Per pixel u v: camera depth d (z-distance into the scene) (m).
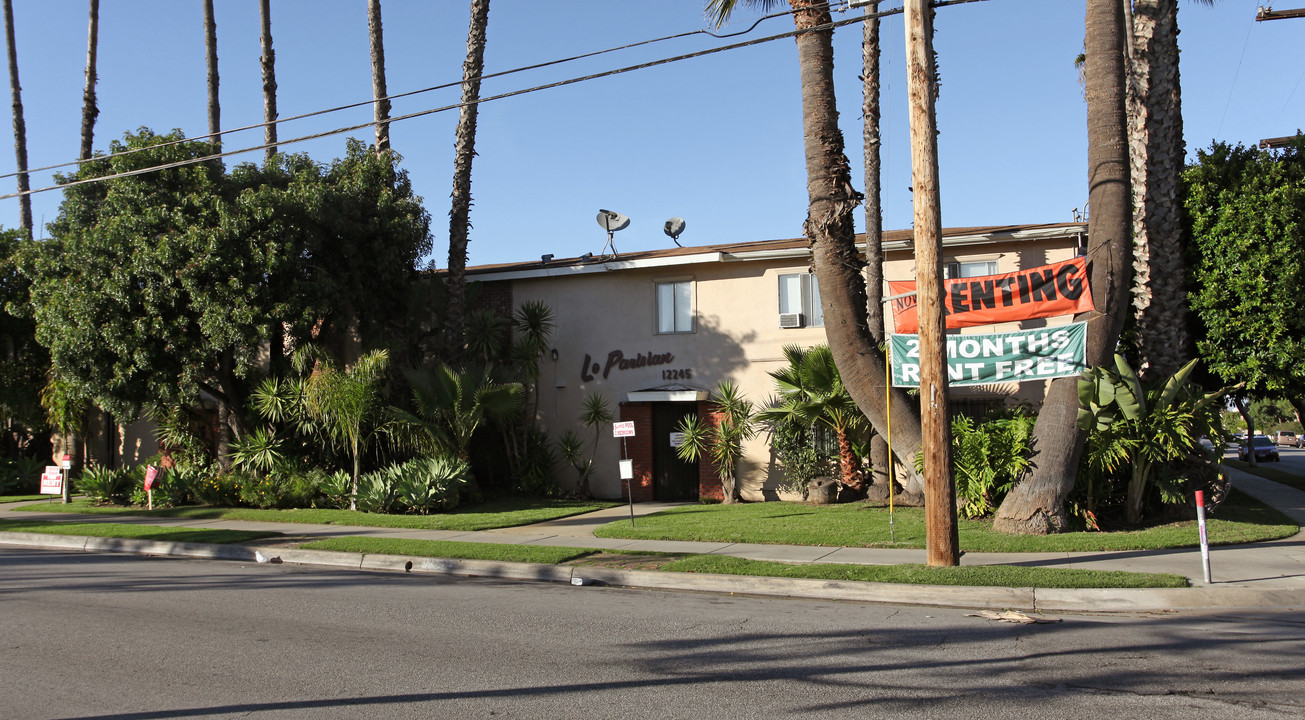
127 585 11.22
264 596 10.36
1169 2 15.76
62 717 5.81
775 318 20.39
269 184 19.38
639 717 5.73
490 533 15.21
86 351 17.72
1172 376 13.76
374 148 21.73
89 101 27.69
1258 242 15.27
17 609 9.51
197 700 6.15
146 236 17.58
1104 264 13.28
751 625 8.55
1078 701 5.99
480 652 7.49
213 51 26.50
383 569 12.78
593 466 21.61
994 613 9.06
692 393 20.27
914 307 15.47
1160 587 9.45
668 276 21.36
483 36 20.48
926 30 10.83
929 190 10.77
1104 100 13.39
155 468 19.62
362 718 5.73
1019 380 13.42
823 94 15.30
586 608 9.53
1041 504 13.16
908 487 17.03
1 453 26.28
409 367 20.19
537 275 22.16
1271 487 21.47
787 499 19.75
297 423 19.70
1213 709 5.80
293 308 17.64
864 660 7.14
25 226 28.05
